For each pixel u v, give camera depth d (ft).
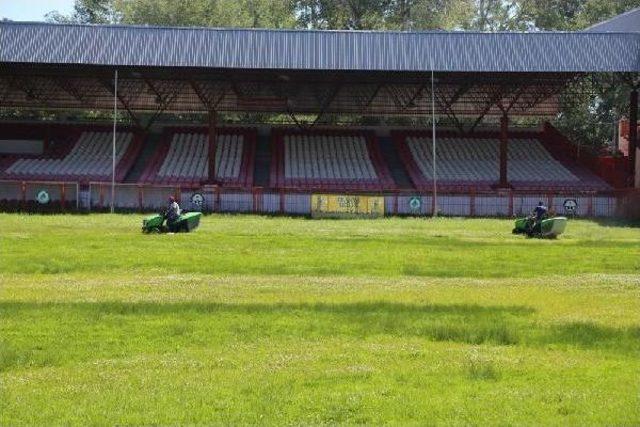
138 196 235.81
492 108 295.69
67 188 234.99
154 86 277.03
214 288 94.68
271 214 232.32
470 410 48.42
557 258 128.47
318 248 138.92
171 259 120.16
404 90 282.56
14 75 262.67
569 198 234.99
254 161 274.36
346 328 71.36
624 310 81.66
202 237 155.02
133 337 67.15
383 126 302.04
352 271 111.45
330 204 229.25
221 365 58.49
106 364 58.65
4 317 74.18
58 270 108.06
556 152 287.07
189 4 368.07
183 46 242.78
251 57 242.78
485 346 65.26
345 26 394.32
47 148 275.80
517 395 51.39
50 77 266.77
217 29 245.86
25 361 59.21
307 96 285.23
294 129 294.46
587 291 95.66
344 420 46.83
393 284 100.32
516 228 174.50
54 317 74.59
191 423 46.16
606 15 366.02
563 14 400.67
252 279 102.83
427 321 74.69
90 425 45.75
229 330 70.08
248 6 397.19
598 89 301.02
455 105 293.23
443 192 239.30
